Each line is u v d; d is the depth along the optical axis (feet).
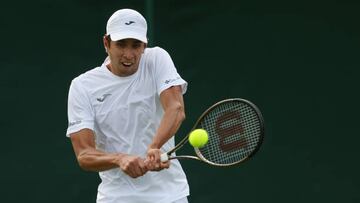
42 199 91.61
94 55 91.91
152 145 52.80
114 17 54.13
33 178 91.66
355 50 90.48
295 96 90.99
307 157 90.79
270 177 90.74
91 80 56.08
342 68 90.63
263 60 91.15
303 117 90.79
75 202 91.40
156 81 55.77
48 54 91.86
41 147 91.66
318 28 90.84
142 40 53.57
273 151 90.99
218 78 91.40
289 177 90.89
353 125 90.33
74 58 91.86
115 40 53.42
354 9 90.48
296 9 91.09
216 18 91.35
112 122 55.88
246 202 90.74
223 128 54.85
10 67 91.86
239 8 91.35
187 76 91.45
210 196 90.53
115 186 56.95
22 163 91.61
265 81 91.15
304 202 90.74
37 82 91.86
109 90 55.77
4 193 91.76
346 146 90.38
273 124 91.20
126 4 91.61
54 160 91.45
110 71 56.13
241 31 91.35
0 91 91.76
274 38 91.09
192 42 91.45
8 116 91.71
